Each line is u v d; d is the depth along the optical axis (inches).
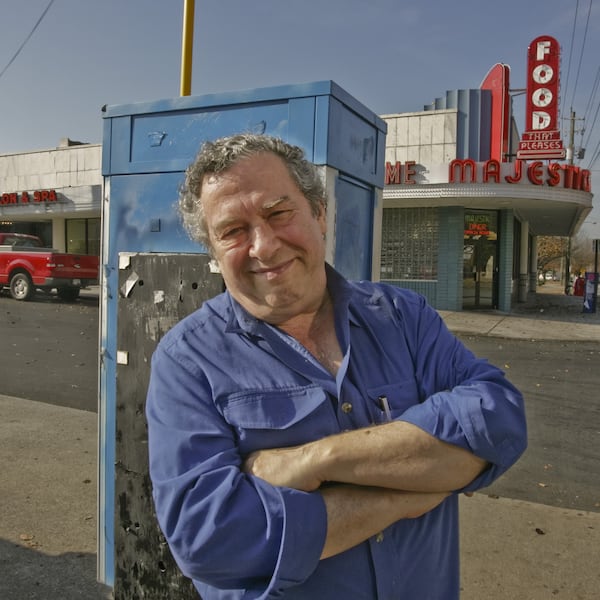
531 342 439.8
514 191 546.3
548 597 107.5
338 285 56.1
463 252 618.5
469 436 45.8
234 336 51.8
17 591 106.3
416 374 55.4
